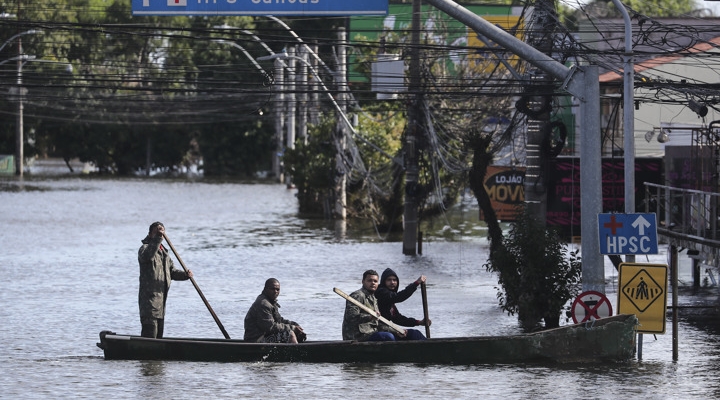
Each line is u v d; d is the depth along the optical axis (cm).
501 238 10119
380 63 14262
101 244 15475
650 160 13600
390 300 6762
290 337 6594
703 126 11544
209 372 6166
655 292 6750
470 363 6419
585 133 7438
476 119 14075
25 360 6712
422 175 16162
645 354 7044
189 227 18788
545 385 5853
